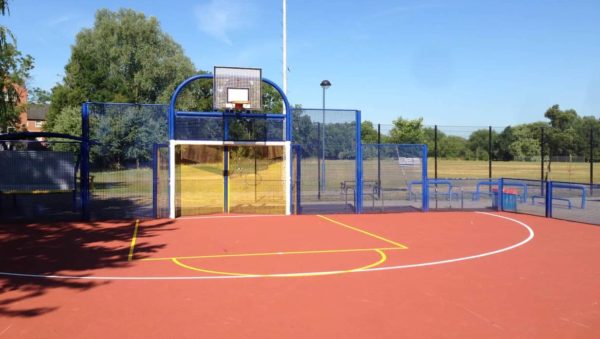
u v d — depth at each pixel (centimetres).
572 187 1955
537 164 3612
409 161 2556
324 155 1994
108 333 572
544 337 564
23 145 2600
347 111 1842
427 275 857
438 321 616
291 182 1806
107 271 887
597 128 4603
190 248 1126
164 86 5347
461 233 1358
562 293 746
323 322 610
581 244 1184
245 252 1075
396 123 3753
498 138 3672
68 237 1280
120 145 1709
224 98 1719
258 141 1780
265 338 557
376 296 724
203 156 1800
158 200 1694
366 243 1191
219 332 576
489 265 941
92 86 5222
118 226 1491
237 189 1830
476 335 569
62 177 1734
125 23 5306
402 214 1822
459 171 3688
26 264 947
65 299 708
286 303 689
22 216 1708
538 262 972
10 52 2064
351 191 2436
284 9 2717
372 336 564
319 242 1207
